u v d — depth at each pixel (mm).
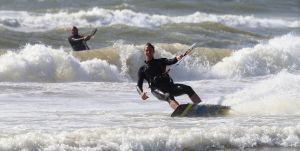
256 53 66250
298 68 67562
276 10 122312
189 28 90938
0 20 86938
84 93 47094
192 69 63375
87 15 96062
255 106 39000
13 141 24141
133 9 109625
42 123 32281
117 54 61688
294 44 69000
